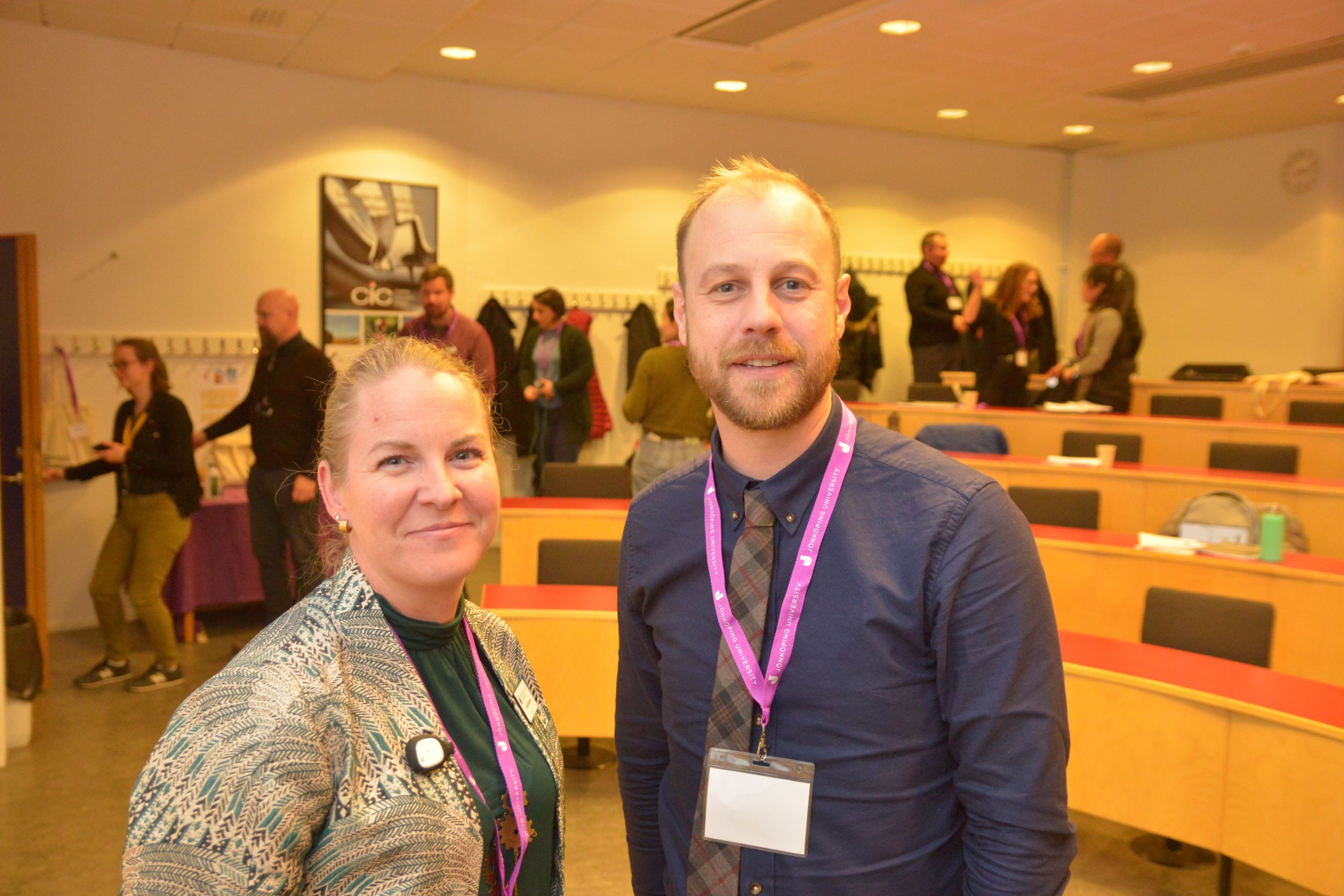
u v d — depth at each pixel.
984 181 8.73
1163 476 4.52
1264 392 6.43
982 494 1.07
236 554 5.25
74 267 5.38
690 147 7.39
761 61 6.00
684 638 1.20
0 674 3.54
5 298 4.13
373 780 0.95
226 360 5.81
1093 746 2.60
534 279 6.93
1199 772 2.42
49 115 5.26
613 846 3.02
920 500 1.08
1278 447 4.88
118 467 4.47
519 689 1.21
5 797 3.31
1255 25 5.31
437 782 1.00
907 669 1.08
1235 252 8.62
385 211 6.34
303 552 4.27
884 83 6.54
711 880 1.13
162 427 4.30
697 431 5.02
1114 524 4.67
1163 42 5.61
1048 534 3.91
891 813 1.07
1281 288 8.34
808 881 1.09
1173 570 3.53
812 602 1.10
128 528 4.41
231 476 5.59
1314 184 8.06
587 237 7.07
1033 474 4.82
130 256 5.54
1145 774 2.51
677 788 1.22
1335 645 3.19
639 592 1.27
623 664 1.36
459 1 4.69
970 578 1.04
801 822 1.09
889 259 8.32
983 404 6.61
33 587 4.29
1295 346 8.28
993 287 8.84
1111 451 4.80
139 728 3.91
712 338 1.10
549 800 1.16
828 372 1.10
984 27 5.33
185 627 5.03
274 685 0.93
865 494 1.12
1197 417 6.09
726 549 1.18
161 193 5.61
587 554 3.59
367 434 1.05
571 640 3.09
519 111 6.79
